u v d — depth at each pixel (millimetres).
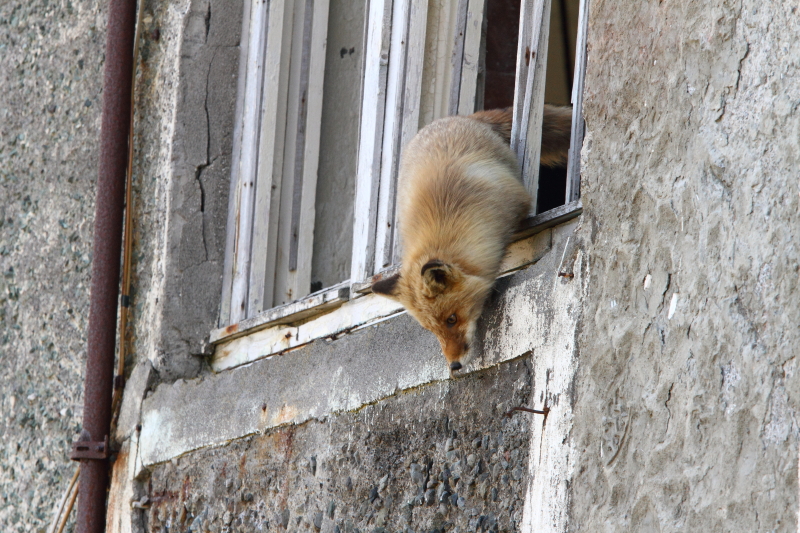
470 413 13219
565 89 24250
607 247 10898
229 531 17750
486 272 13023
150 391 20047
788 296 8719
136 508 19750
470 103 16062
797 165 8852
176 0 20938
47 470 21938
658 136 10477
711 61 9930
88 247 22156
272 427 17219
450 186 13594
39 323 22812
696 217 9820
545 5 13875
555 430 11219
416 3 16047
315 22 20234
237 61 20578
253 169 19750
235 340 19406
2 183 24234
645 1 10883
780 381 8648
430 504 13586
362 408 15359
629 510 9930
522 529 11570
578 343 11055
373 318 15914
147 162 21031
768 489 8570
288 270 19703
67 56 23453
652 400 9938
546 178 17312
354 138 21281
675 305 9883
